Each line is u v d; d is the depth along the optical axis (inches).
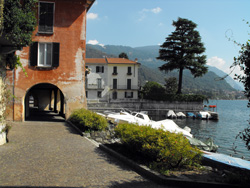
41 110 1266.0
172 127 731.4
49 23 705.6
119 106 2123.5
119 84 2549.2
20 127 551.5
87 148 365.7
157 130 295.3
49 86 925.2
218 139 1104.8
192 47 2182.6
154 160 280.5
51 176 232.5
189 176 249.4
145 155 291.7
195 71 2233.0
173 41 2283.5
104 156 320.8
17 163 271.0
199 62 2277.3
